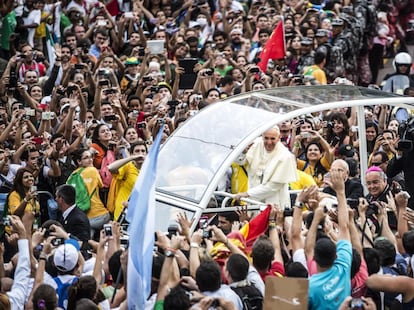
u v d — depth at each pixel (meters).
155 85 55.94
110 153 47.19
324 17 72.56
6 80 53.41
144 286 30.80
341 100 42.66
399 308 32.16
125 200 44.78
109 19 66.75
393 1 85.88
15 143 47.97
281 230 35.53
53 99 52.97
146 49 59.28
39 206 45.25
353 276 32.12
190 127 41.97
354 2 76.81
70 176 45.44
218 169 39.81
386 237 35.59
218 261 34.06
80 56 60.94
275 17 70.06
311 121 45.97
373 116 50.03
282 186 41.03
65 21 68.44
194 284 31.17
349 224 33.72
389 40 80.25
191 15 71.62
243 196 40.69
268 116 41.47
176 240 32.94
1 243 37.91
